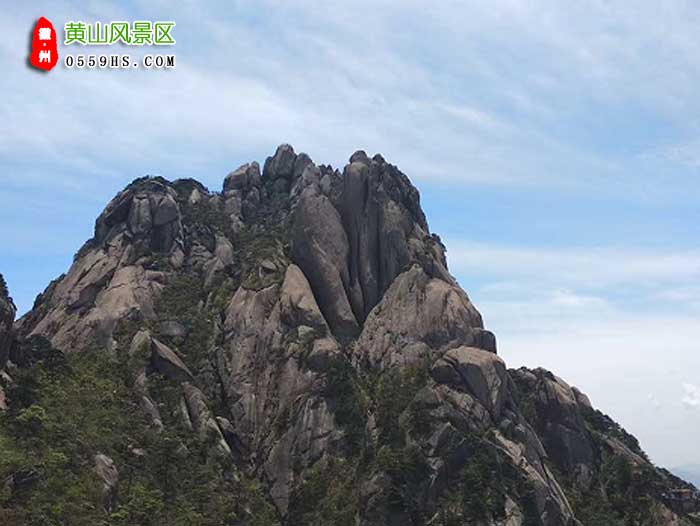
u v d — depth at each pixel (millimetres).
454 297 108250
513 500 89125
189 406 97375
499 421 97312
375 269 114312
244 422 98938
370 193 117562
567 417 108250
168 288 116312
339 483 89688
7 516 66625
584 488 103938
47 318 114125
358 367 103500
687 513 103812
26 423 79250
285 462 93688
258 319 106625
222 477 91375
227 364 104000
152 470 85875
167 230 123500
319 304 111250
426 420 92125
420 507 85875
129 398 95562
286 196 140625
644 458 115938
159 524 78812
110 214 124875
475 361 99250
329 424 94750
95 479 78438
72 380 94688
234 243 128375
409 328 105250
